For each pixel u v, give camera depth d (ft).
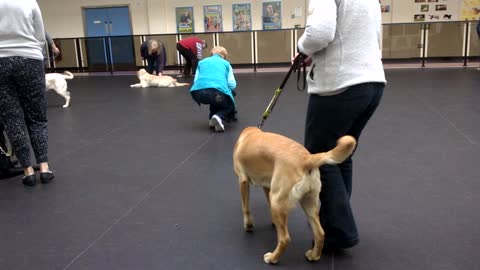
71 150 15.10
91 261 7.66
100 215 9.56
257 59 43.75
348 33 6.64
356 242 7.31
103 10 50.42
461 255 7.39
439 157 12.73
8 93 11.00
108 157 14.11
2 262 7.72
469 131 15.52
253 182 7.75
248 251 7.82
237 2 47.65
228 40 43.60
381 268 7.09
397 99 22.91
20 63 10.91
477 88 25.55
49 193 10.98
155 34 45.29
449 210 9.15
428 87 26.91
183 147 14.99
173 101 25.48
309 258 7.35
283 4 46.91
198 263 7.48
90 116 21.53
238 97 25.94
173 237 8.44
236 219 9.16
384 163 12.39
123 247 8.11
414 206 9.42
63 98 28.27
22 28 10.88
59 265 7.56
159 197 10.51
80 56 45.14
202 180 11.60
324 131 7.05
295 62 7.77
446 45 40.57
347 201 7.21
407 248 7.68
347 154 6.12
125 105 24.71
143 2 49.42
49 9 51.03
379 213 9.14
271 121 18.51
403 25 40.47
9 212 9.87
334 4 6.35
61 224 9.18
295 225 8.74
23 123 11.43
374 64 6.79
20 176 12.37
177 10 48.80
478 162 12.14
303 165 6.57
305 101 23.17
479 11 43.98
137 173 12.37
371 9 6.83
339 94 6.74
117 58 44.78
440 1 44.45
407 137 15.12
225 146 14.93
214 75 17.07
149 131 17.71
